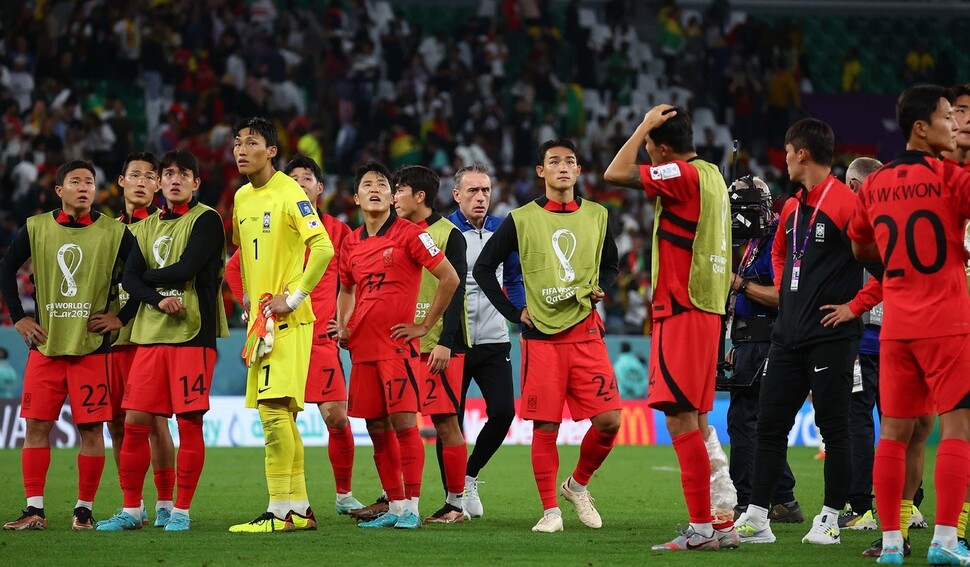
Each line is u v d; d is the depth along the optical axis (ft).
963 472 58.08
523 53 284.82
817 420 69.15
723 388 81.41
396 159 243.40
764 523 69.15
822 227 68.13
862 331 69.41
